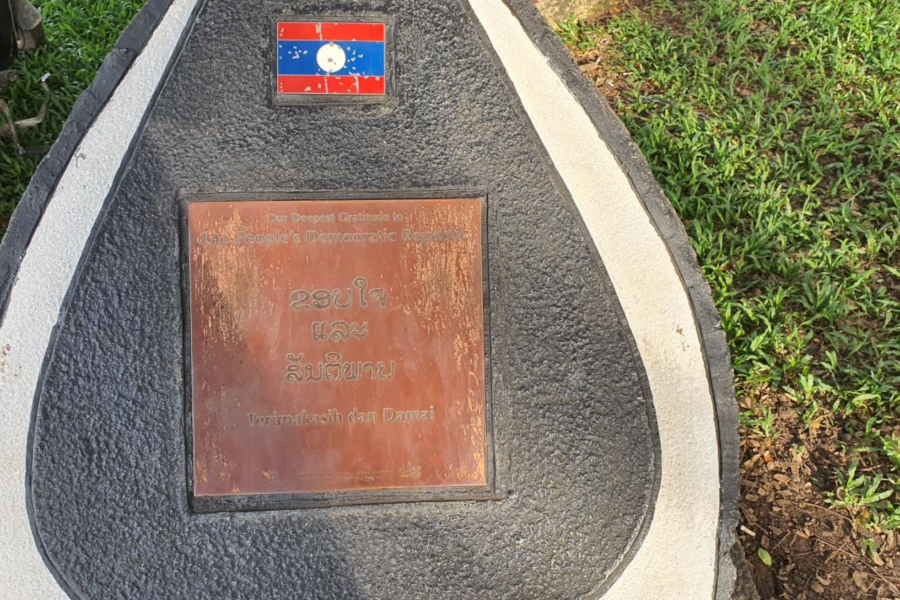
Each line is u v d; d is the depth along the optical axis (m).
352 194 1.30
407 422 1.31
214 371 1.29
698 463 1.32
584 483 1.32
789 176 1.92
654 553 1.32
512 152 1.32
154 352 1.28
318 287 1.30
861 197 1.91
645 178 1.32
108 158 1.28
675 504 1.32
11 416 1.26
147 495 1.28
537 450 1.32
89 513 1.27
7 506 1.26
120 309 1.28
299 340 1.29
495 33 1.32
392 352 1.30
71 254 1.27
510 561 1.32
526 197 1.32
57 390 1.27
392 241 1.31
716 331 1.33
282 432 1.29
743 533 1.51
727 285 1.73
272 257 1.29
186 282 1.29
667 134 1.98
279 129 1.29
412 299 1.31
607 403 1.32
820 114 2.02
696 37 2.27
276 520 1.29
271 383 1.29
